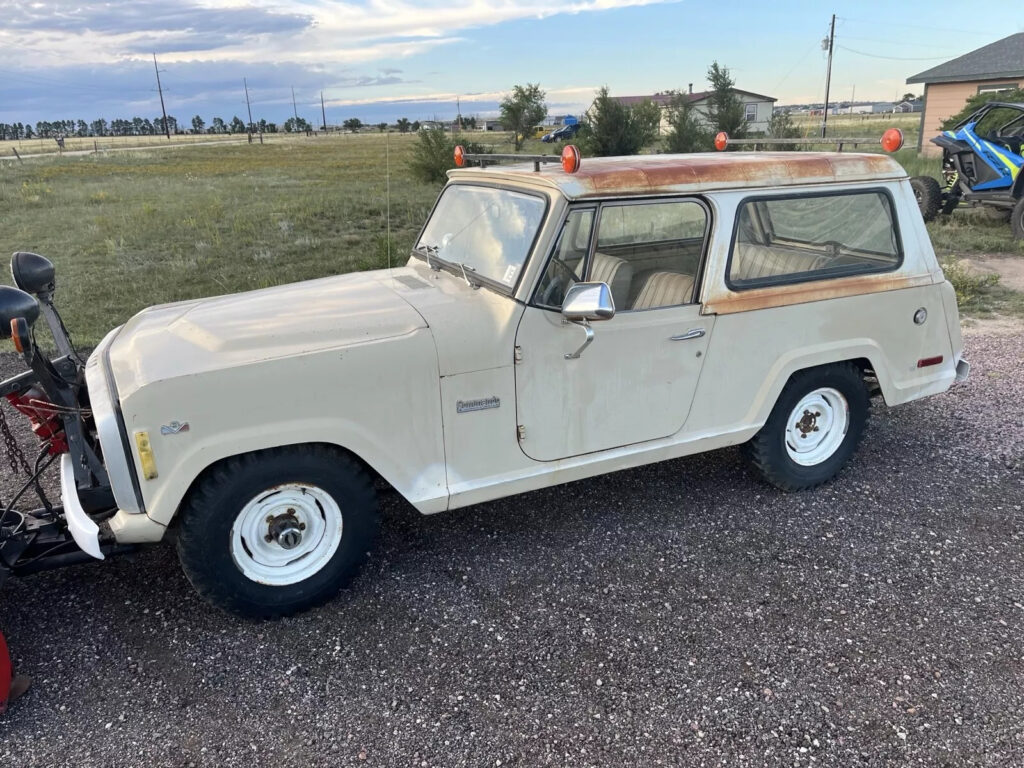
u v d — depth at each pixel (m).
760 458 4.27
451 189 4.34
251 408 2.99
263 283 10.35
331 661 3.11
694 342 3.77
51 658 3.15
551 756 2.62
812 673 2.98
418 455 3.34
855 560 3.75
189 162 34.25
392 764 2.60
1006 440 5.07
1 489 4.59
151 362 3.00
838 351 4.18
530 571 3.72
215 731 2.76
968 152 13.30
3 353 7.24
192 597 3.54
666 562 3.77
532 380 3.45
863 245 4.22
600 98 20.41
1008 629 3.22
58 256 12.27
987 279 9.56
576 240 3.44
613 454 3.77
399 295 3.64
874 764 2.56
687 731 2.71
